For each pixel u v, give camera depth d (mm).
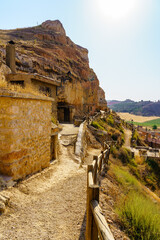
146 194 7035
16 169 4637
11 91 4496
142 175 13977
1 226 2844
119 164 11625
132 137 30906
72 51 38094
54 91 16094
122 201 4121
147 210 3465
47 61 21234
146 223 3086
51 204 3928
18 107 4680
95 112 35562
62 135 12406
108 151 8805
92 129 18359
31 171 5496
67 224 3160
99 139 17344
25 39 29484
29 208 3619
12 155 4445
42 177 5629
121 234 2889
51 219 3291
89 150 14039
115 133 24984
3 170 4430
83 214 3551
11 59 13039
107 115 38094
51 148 7883
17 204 3631
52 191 4750
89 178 2680
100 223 1611
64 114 24531
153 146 38344
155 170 16844
